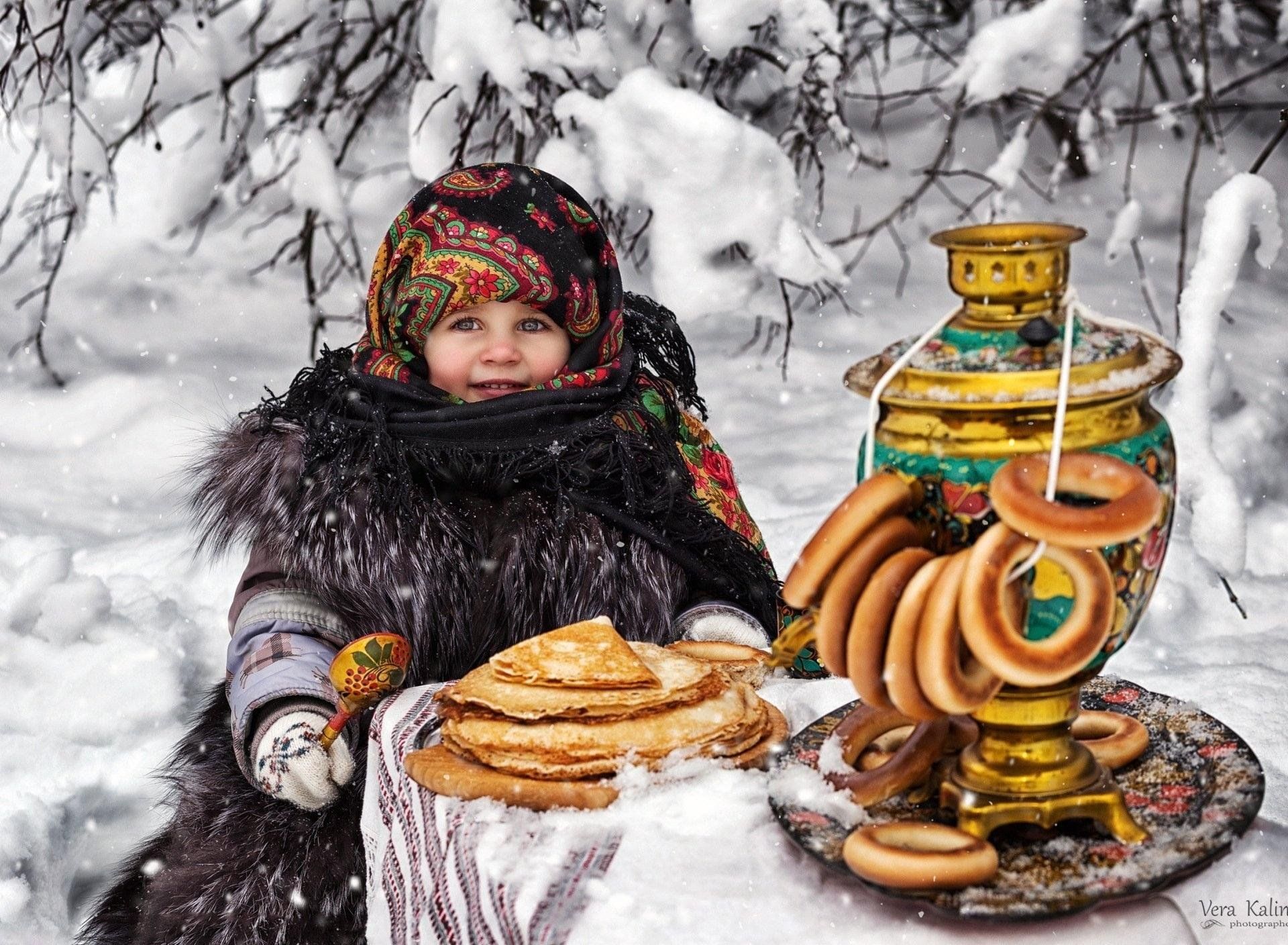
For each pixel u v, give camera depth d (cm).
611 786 115
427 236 194
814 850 101
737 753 121
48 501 342
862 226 530
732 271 306
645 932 97
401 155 530
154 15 361
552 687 123
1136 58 546
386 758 135
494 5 315
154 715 251
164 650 267
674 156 295
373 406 182
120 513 338
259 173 445
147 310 452
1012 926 95
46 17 343
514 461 182
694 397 216
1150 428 101
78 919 212
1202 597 273
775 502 331
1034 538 92
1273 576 287
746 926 97
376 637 144
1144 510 92
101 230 500
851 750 115
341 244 493
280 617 170
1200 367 233
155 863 182
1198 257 234
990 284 101
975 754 105
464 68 319
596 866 106
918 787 110
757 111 409
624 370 200
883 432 103
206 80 380
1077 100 531
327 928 164
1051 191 390
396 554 173
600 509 183
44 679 257
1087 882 96
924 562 96
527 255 192
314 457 177
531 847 109
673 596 185
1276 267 484
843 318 461
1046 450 97
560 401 189
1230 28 398
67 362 418
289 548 174
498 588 179
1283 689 219
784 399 387
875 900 99
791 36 323
